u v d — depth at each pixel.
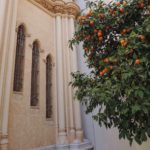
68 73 10.30
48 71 10.12
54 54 10.61
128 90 2.66
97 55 3.93
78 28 3.96
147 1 3.50
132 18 3.66
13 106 7.31
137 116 2.86
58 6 11.35
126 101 2.74
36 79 9.13
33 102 8.58
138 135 2.78
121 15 3.66
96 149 9.76
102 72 3.35
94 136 10.03
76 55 11.30
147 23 2.92
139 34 3.00
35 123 8.21
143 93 2.59
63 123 9.30
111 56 3.43
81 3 12.99
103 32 3.84
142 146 6.10
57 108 9.62
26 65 8.55
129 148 8.47
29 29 9.31
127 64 2.90
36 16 10.05
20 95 7.78
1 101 6.53
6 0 7.60
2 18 7.19
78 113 9.87
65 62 10.52
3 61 6.89
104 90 2.93
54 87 10.01
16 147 7.02
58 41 10.77
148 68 2.75
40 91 9.02
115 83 2.99
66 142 8.98
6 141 6.35
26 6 9.51
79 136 9.47
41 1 10.55
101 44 3.92
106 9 3.85
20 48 8.57
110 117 3.16
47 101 9.48
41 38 9.98
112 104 2.95
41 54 9.70
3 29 7.18
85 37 3.95
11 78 7.22
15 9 8.09
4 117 6.51
